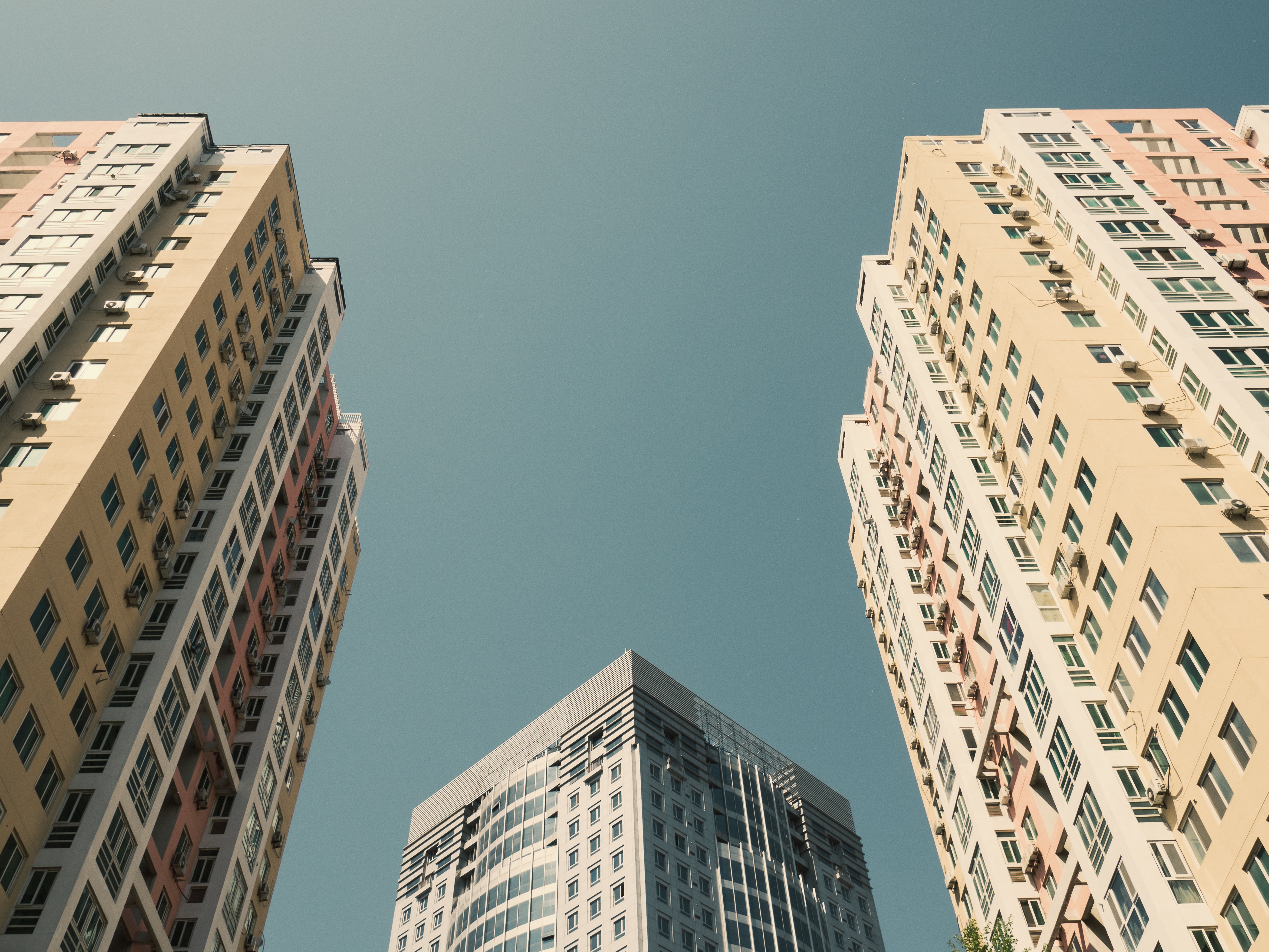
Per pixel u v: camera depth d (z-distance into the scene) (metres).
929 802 74.00
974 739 65.31
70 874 41.72
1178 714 43.97
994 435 62.53
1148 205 65.12
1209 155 82.00
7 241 68.88
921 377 70.75
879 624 87.00
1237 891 39.75
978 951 48.94
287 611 74.12
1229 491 47.53
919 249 75.62
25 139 78.81
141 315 58.72
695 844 93.81
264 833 64.25
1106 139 84.06
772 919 92.69
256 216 70.88
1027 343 58.62
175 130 73.94
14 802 41.31
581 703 110.06
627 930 82.12
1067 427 54.09
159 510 55.16
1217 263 62.38
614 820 92.62
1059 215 66.38
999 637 57.97
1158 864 42.41
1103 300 60.38
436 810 115.12
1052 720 51.06
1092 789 46.84
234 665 64.12
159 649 51.44
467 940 92.81
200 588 55.19
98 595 49.12
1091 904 50.09
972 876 63.88
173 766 51.38
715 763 106.00
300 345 74.06
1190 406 52.34
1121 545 48.75
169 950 49.72
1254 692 39.62
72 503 47.09
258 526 65.25
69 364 54.84
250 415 66.69
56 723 44.59
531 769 107.12
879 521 82.62
